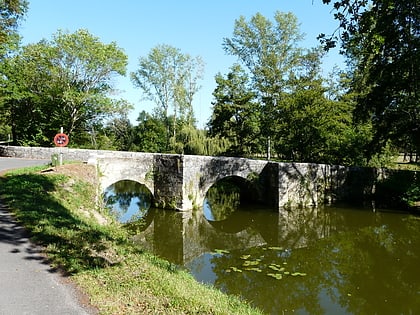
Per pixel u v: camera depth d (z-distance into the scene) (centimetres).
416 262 1305
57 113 3097
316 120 2539
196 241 1577
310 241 1597
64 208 1031
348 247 1499
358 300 984
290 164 2195
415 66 1650
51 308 464
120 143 4222
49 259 629
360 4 823
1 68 2728
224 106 3003
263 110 2931
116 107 3080
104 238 808
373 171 2442
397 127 2147
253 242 1584
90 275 584
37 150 2142
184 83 3622
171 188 2027
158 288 567
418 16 1400
